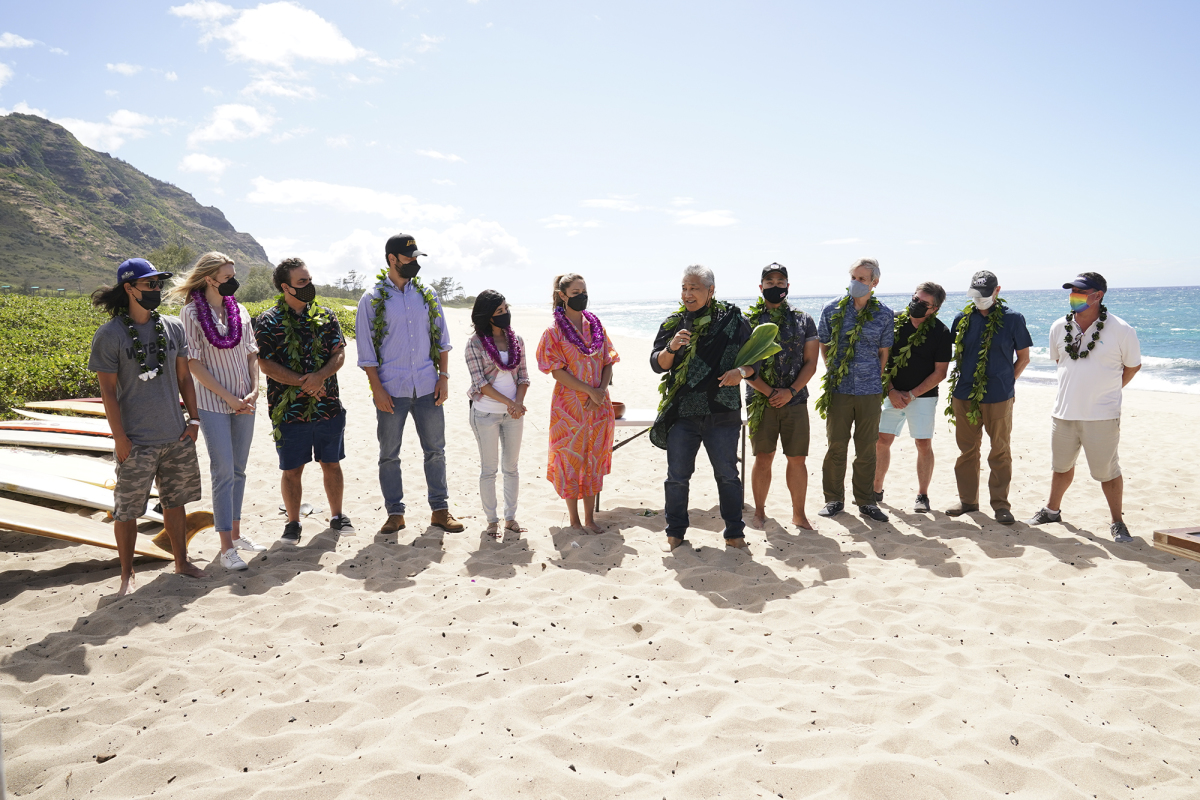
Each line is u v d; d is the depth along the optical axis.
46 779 2.37
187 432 4.02
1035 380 17.05
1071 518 5.27
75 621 3.56
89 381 9.52
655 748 2.52
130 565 4.00
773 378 4.80
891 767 2.35
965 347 5.16
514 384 4.89
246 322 4.44
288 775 2.37
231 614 3.65
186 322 4.11
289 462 4.64
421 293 4.89
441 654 3.24
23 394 8.81
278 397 4.64
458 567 4.32
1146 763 2.43
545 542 4.80
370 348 4.72
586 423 4.86
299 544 4.73
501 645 3.28
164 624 3.51
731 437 4.52
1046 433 8.97
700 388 4.43
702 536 4.96
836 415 5.20
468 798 2.25
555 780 2.34
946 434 8.66
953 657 3.18
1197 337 33.03
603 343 4.92
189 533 4.72
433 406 4.93
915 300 5.17
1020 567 4.30
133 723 2.68
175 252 92.56
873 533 4.98
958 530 5.00
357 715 2.72
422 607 3.72
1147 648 3.25
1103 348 4.66
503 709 2.76
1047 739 2.54
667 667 3.11
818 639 3.35
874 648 3.25
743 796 2.25
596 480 4.95
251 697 2.86
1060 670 3.08
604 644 3.35
